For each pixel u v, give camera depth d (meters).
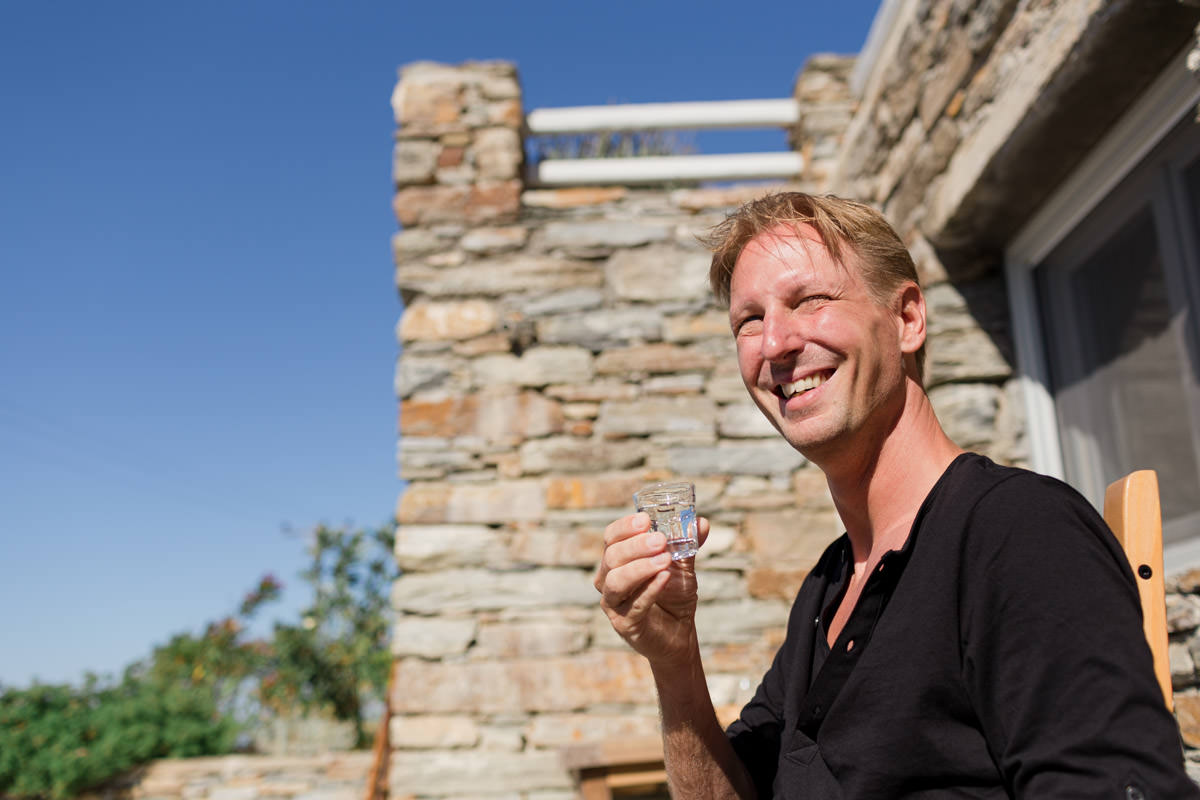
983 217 3.46
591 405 4.78
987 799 1.09
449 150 5.07
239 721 8.00
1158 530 1.20
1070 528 1.09
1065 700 0.99
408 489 4.65
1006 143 3.02
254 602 9.38
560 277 4.94
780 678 1.59
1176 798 0.89
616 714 4.37
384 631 8.93
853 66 5.14
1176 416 2.82
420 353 4.84
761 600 4.53
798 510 4.65
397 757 4.32
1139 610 1.05
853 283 1.42
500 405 4.77
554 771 4.28
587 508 4.63
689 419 4.76
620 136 5.54
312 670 8.44
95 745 6.56
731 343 4.87
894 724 1.15
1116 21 2.41
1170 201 2.78
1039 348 3.56
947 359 3.63
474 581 4.52
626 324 4.88
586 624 4.48
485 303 4.91
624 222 5.03
